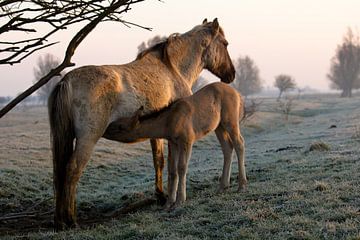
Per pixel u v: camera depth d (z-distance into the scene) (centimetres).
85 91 771
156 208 907
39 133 3044
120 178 1698
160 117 858
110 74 801
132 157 2158
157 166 988
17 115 5903
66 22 565
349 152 1311
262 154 1692
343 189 814
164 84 900
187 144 873
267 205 769
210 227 689
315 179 955
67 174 762
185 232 678
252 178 1102
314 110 5650
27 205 1155
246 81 11475
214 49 1077
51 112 773
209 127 911
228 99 948
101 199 1105
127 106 820
